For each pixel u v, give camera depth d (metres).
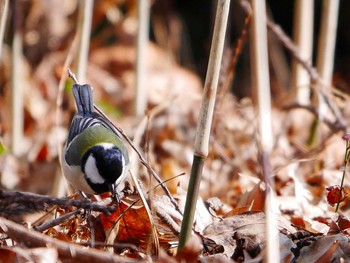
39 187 11.72
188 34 19.97
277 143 11.33
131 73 18.08
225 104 12.16
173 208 7.46
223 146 10.95
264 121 6.70
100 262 6.08
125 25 18.33
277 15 20.42
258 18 7.26
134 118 12.61
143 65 12.62
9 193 6.30
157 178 7.28
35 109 15.15
